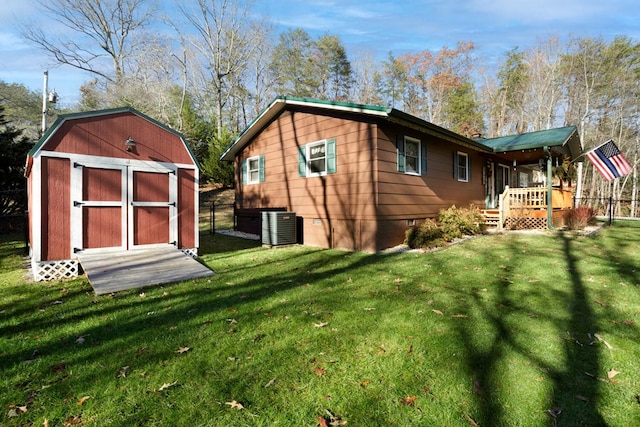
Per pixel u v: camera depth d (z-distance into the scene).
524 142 11.15
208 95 26.80
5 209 12.47
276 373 2.41
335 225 8.48
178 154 7.10
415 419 1.92
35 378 2.39
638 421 1.90
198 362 2.57
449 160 10.44
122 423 1.92
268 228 8.99
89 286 5.02
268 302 3.98
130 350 2.79
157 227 6.76
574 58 25.73
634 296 4.01
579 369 2.42
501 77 32.44
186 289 4.62
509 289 4.38
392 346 2.80
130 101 21.62
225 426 1.87
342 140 8.24
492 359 2.57
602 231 10.16
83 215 5.90
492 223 11.54
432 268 5.68
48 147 5.55
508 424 1.88
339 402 2.08
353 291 4.41
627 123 24.75
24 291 4.75
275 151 10.59
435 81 33.25
